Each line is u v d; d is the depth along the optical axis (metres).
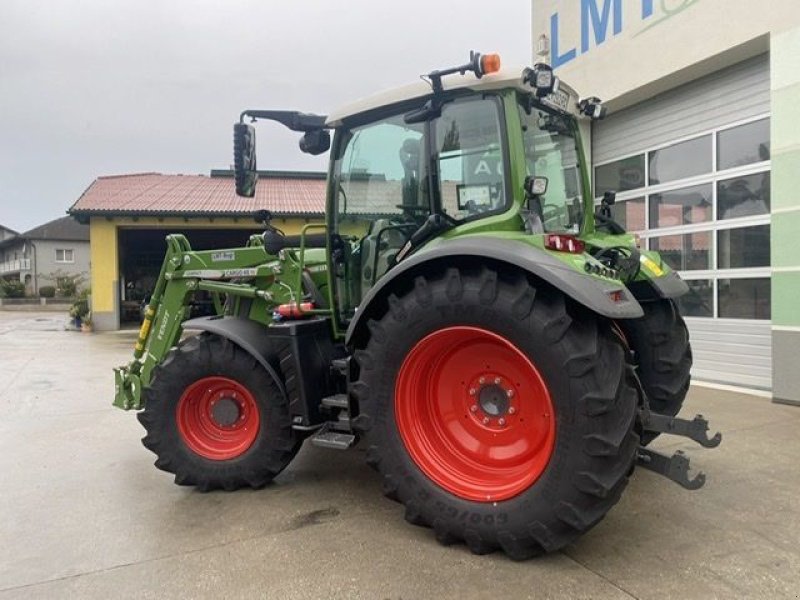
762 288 6.06
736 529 2.88
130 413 5.74
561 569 2.52
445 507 2.72
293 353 3.36
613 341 2.56
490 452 2.84
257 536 2.91
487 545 2.65
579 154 3.83
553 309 2.51
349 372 3.16
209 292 4.41
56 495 3.54
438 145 3.14
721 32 5.94
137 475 3.91
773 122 5.50
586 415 2.41
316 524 3.05
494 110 2.97
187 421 3.63
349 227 3.57
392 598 2.32
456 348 2.88
